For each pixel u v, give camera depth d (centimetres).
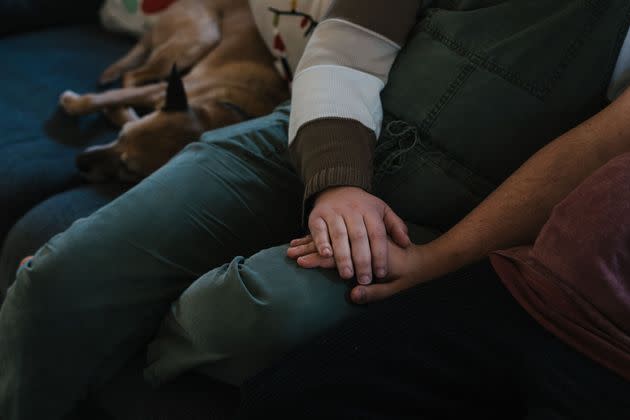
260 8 146
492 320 72
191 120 158
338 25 98
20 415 90
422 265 84
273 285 79
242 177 102
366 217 83
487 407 73
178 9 191
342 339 73
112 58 188
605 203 70
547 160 84
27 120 155
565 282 70
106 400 95
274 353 78
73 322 88
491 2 94
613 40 86
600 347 66
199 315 83
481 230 85
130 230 92
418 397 71
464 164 94
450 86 93
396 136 97
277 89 179
